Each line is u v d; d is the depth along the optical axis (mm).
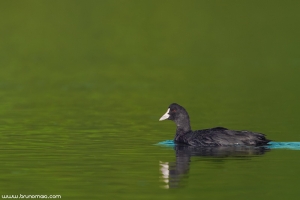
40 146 41750
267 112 58125
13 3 156500
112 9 154375
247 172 33500
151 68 98875
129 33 138625
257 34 134125
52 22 144625
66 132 47844
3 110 60812
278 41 126688
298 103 63688
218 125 51469
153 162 36281
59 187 30875
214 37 133375
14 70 96750
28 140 44156
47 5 156500
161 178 32406
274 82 81438
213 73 91750
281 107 61156
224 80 84188
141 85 80375
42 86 80375
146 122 53250
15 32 136000
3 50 119312
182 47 124000
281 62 103125
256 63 102812
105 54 116438
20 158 37750
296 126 50250
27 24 142375
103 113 58719
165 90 75625
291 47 119750
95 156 38281
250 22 145125
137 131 48469
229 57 110812
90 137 45531
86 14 152500
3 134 46938
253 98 67875
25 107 62844
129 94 72562
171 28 142750
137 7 158375
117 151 39906
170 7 157875
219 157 37250
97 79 87062
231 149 39656
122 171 34125
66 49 121688
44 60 108625
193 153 38750
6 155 38719
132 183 31484
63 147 41375
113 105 64312
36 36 133875
